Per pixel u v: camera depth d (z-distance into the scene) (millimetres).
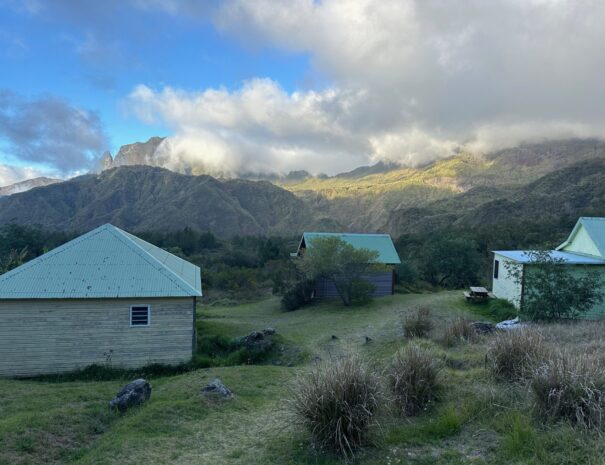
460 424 5184
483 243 43188
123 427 6340
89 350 12914
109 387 10172
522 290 16609
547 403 4961
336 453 4910
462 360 8008
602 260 16766
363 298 24281
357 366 5559
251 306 28438
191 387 9055
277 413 6738
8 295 12406
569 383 4922
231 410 7113
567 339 9703
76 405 8102
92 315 12930
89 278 13242
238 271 36719
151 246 18719
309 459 4852
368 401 5133
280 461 4895
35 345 12625
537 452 4262
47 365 12672
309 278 25141
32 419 6699
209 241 65688
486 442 4742
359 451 4883
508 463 4242
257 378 9617
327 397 5086
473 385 6395
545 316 14555
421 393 5941
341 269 23906
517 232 45281
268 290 34000
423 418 5609
